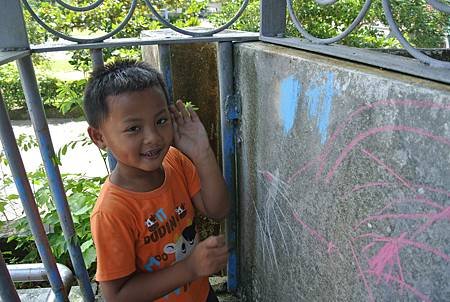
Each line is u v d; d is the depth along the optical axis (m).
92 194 2.38
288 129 1.25
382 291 0.92
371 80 0.87
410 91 0.77
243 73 1.52
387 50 1.56
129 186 1.19
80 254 1.68
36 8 4.69
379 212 0.89
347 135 0.97
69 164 4.45
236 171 1.74
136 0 1.41
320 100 1.06
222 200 1.42
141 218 1.19
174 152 1.36
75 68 5.76
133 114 1.09
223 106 1.63
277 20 1.52
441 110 0.71
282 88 1.25
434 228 0.76
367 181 0.92
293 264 1.34
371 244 0.93
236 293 1.95
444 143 0.71
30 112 1.44
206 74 1.81
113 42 1.45
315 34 4.78
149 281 1.17
